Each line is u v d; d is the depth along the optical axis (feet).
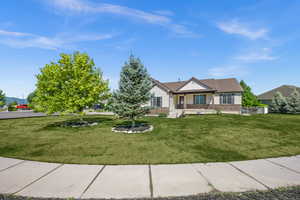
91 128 35.40
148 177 12.77
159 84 70.90
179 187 11.28
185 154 18.34
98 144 22.47
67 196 10.27
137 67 32.07
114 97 32.48
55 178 12.60
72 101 35.45
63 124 41.65
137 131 30.94
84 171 13.91
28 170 14.08
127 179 12.44
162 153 18.71
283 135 27.78
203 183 11.82
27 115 75.25
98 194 10.46
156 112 70.64
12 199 9.99
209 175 13.08
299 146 21.42
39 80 36.40
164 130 32.60
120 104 30.60
